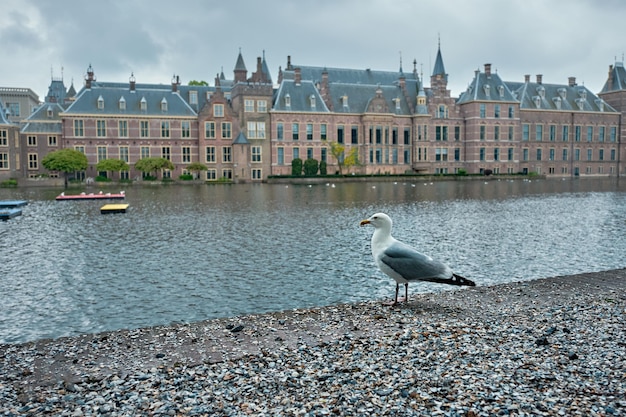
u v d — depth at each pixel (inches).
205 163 3491.6
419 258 416.8
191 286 624.7
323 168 3597.4
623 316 382.9
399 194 2091.5
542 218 1232.2
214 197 1979.6
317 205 1593.3
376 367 291.1
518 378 274.2
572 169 4220.0
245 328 371.6
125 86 3651.6
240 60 3614.7
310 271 694.5
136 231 1050.7
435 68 3914.9
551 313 394.9
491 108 3914.9
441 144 3917.3
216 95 3486.7
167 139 3435.0
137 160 3371.1
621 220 1189.7
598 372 280.1
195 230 1056.2
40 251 844.6
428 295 463.8
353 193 2170.3
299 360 305.6
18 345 344.8
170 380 280.5
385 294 585.6
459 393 257.6
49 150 3339.1
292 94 3649.1
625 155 4357.8
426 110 3801.7
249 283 636.7
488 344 326.0
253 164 3550.7
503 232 1008.9
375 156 3752.5
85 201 1834.4
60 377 289.1
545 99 4136.3
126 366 303.6
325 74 3777.1
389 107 3821.4
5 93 4480.8
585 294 457.1
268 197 1955.0
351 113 3713.1
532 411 239.1
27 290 611.8
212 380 279.9
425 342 330.6
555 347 319.0
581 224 1123.3
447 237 948.6
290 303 555.8
